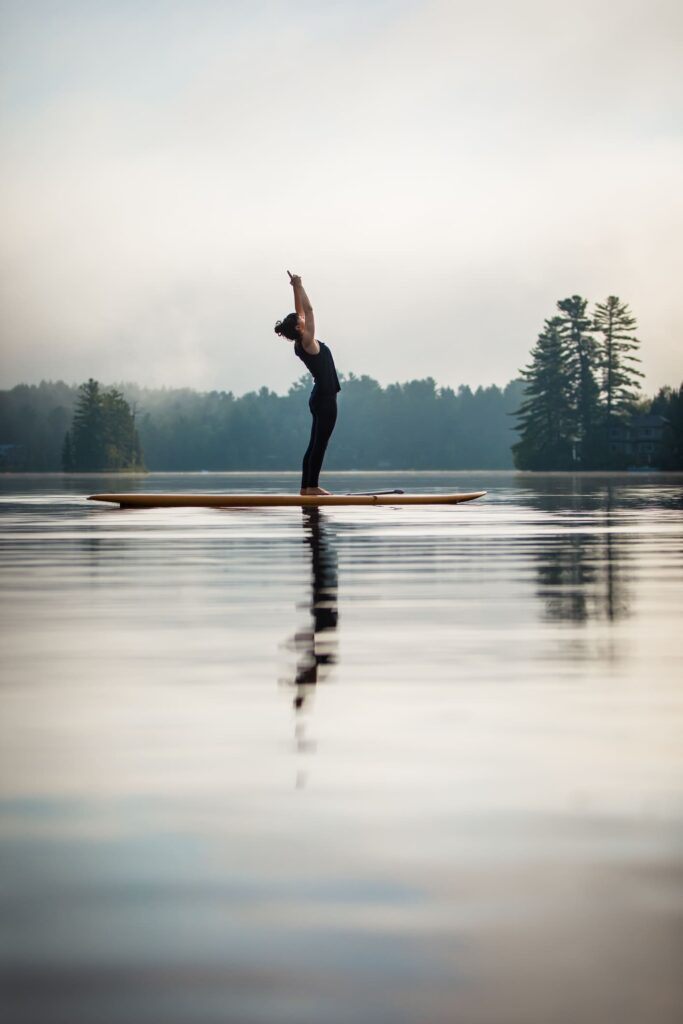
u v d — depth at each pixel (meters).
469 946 2.06
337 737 3.48
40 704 3.96
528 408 151.00
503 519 17.67
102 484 52.34
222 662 4.81
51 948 2.06
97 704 3.96
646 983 1.93
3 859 2.46
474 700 4.02
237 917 2.18
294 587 7.91
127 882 2.34
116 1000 1.89
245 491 36.44
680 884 2.33
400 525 16.03
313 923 2.15
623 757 3.25
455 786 2.97
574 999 1.88
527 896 2.27
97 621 6.14
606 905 2.23
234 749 3.34
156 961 2.02
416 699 4.04
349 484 48.91
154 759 3.23
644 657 4.91
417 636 5.53
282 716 3.77
